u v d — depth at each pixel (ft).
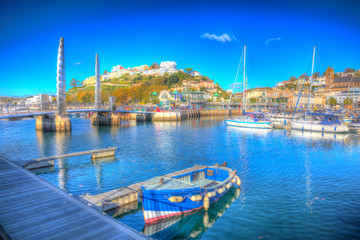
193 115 432.66
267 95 622.54
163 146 136.98
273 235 43.27
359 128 214.90
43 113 198.80
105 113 286.87
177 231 45.73
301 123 212.23
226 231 44.96
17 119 357.00
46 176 79.36
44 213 34.22
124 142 152.35
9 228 29.81
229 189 63.82
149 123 310.45
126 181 74.33
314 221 48.08
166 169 87.86
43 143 149.59
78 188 67.92
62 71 208.13
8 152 122.62
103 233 28.55
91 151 103.91
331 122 202.39
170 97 524.11
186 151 121.80
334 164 94.48
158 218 47.47
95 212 34.68
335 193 63.36
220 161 100.01
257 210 53.36
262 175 79.56
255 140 159.02
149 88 611.88
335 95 577.84
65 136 181.47
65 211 34.94
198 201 51.31
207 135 186.09
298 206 55.11
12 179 51.65
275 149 127.03
